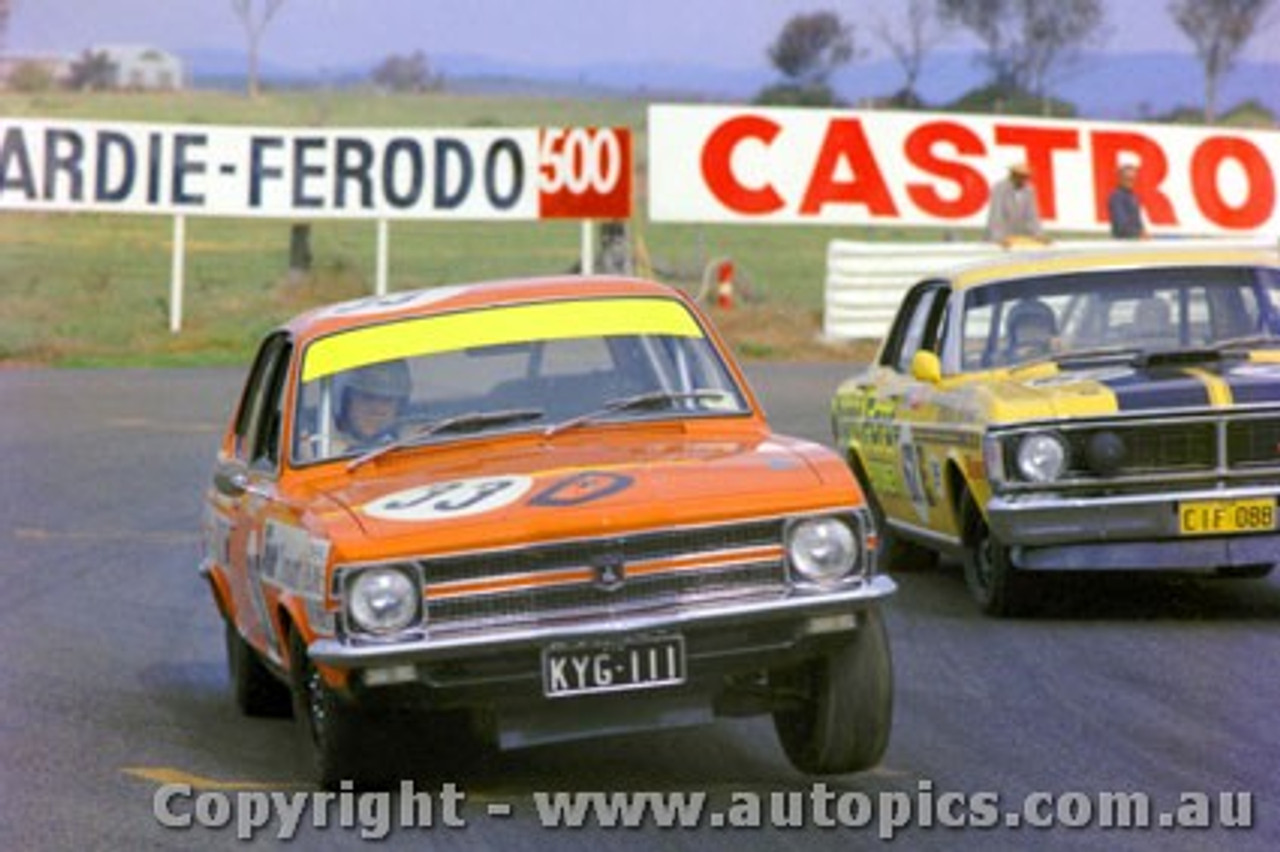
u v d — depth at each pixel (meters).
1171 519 33.78
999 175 95.81
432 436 25.84
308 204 97.81
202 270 139.25
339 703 23.83
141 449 61.75
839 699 23.75
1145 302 37.47
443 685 22.62
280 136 97.81
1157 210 97.12
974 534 36.56
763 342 92.94
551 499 23.19
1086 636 33.75
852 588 23.27
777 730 25.34
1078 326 37.38
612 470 24.02
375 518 23.38
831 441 59.22
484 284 28.53
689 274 110.00
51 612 39.16
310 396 26.58
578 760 26.22
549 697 22.58
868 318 92.69
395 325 27.16
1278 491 33.84
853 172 94.81
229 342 94.50
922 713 28.52
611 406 26.12
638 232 96.69
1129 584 38.84
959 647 33.31
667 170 94.75
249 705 30.25
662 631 22.66
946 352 37.84
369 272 128.88
